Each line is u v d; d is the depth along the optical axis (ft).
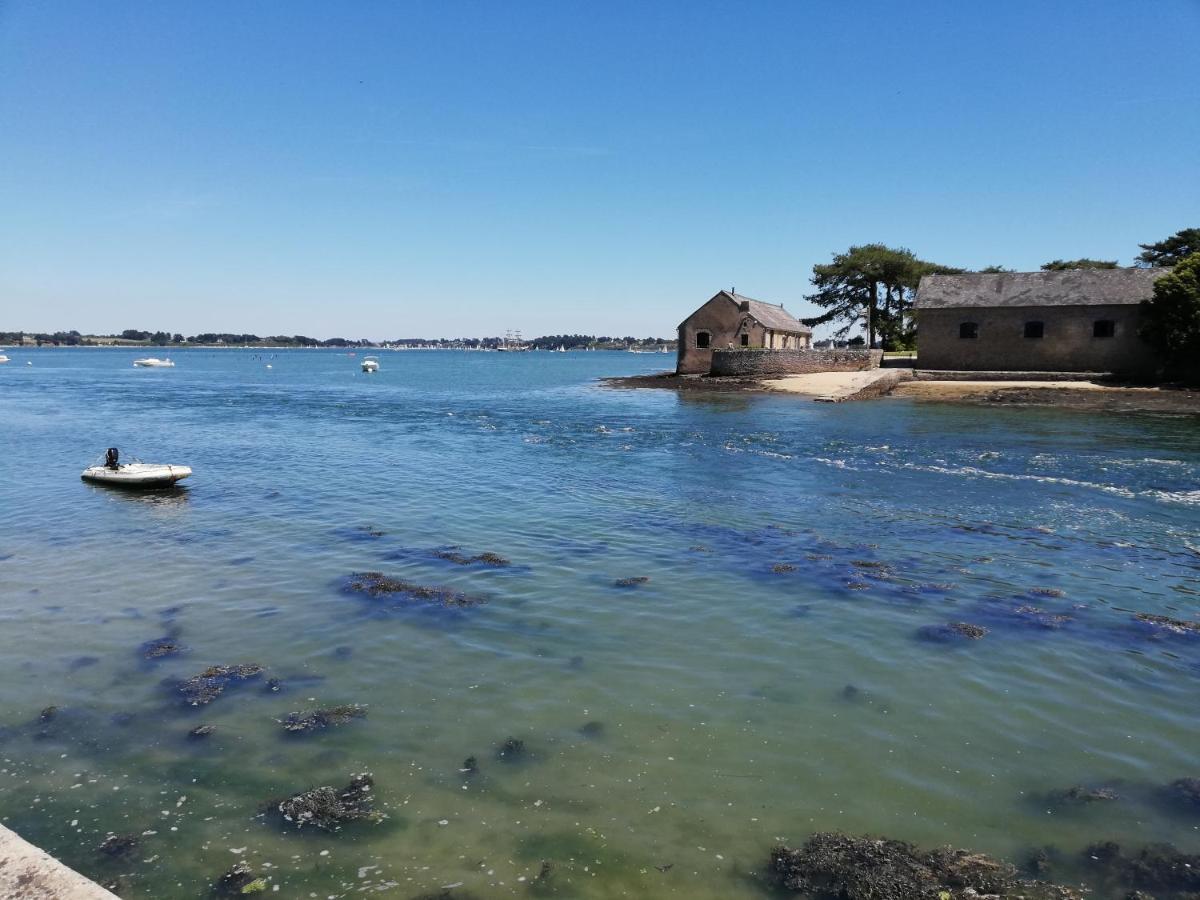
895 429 100.94
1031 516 51.72
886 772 21.44
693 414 126.72
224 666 28.37
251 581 38.55
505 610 34.24
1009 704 25.53
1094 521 50.26
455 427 110.42
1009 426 103.09
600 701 25.67
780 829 18.85
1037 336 176.45
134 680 27.40
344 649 30.07
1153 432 95.61
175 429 110.93
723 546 44.57
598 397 175.32
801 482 64.13
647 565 40.93
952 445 85.25
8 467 76.18
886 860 17.61
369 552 43.60
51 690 26.61
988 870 17.35
